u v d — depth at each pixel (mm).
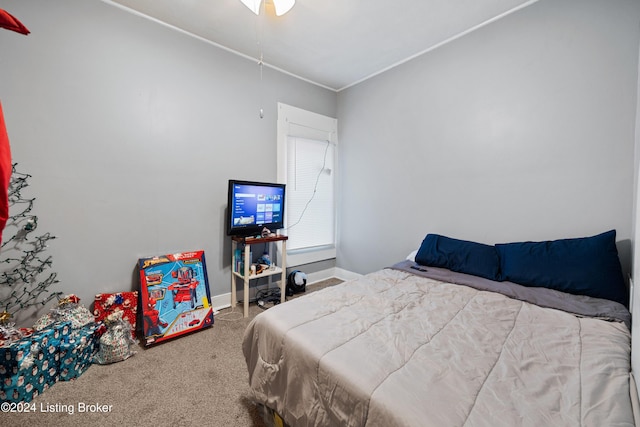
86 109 1896
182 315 2164
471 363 943
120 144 2041
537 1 1953
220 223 2605
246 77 2723
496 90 2178
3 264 1669
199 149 2439
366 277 2008
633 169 1630
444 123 2520
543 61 1944
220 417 1318
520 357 986
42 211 1769
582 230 1834
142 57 2109
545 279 1697
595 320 1289
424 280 1950
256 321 1330
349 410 844
